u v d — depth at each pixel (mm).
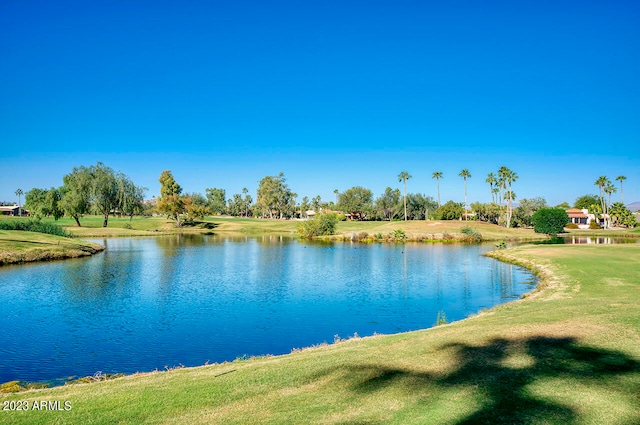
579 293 23031
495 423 7406
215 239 87938
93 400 9773
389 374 10422
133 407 9250
